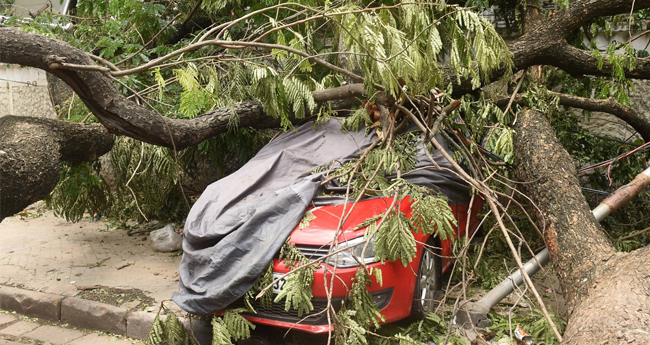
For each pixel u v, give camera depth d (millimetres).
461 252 3738
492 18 7195
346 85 4680
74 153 4586
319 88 4957
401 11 3949
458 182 4418
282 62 5027
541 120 4926
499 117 4891
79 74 3832
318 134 4707
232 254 3525
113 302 4426
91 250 6070
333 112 4914
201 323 4062
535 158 4496
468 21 3527
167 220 7301
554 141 4660
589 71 5336
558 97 5262
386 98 4219
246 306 3572
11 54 3582
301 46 4410
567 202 4000
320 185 3920
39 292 4633
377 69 3449
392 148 4297
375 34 3348
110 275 5176
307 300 3199
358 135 4602
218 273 3527
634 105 7395
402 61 3283
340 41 5215
